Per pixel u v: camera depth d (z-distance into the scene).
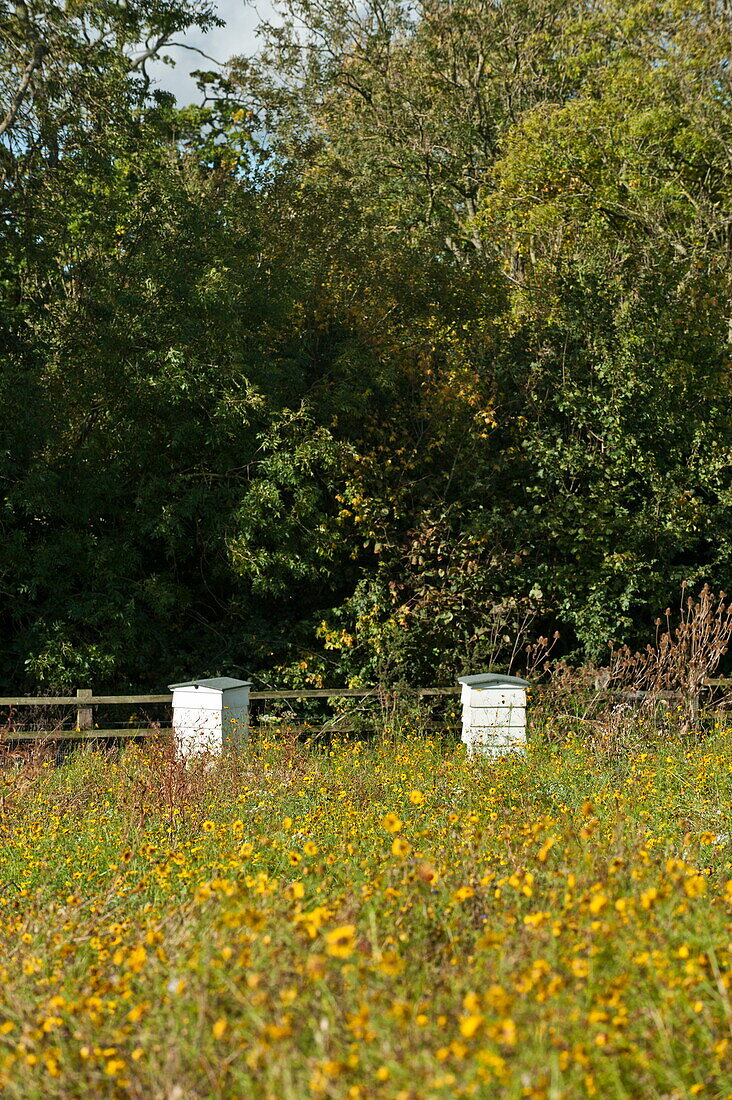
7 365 15.01
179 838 6.99
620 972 3.61
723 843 6.60
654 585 16.30
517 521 16.27
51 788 9.20
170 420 15.68
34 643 14.59
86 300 16.38
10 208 16.14
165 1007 3.58
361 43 27.67
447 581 15.90
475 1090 2.78
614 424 16.44
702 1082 3.10
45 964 4.32
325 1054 3.10
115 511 15.73
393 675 15.38
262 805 8.09
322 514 15.51
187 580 16.52
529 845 5.52
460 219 27.66
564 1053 2.98
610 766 9.59
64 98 16.52
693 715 11.89
